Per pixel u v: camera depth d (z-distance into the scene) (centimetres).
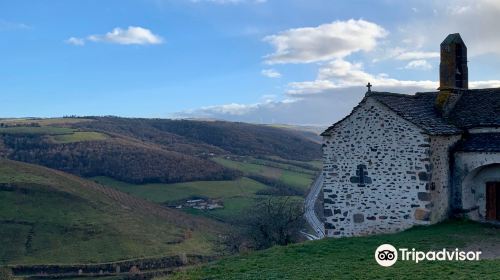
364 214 2195
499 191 2198
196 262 6066
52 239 6869
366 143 2198
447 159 2186
